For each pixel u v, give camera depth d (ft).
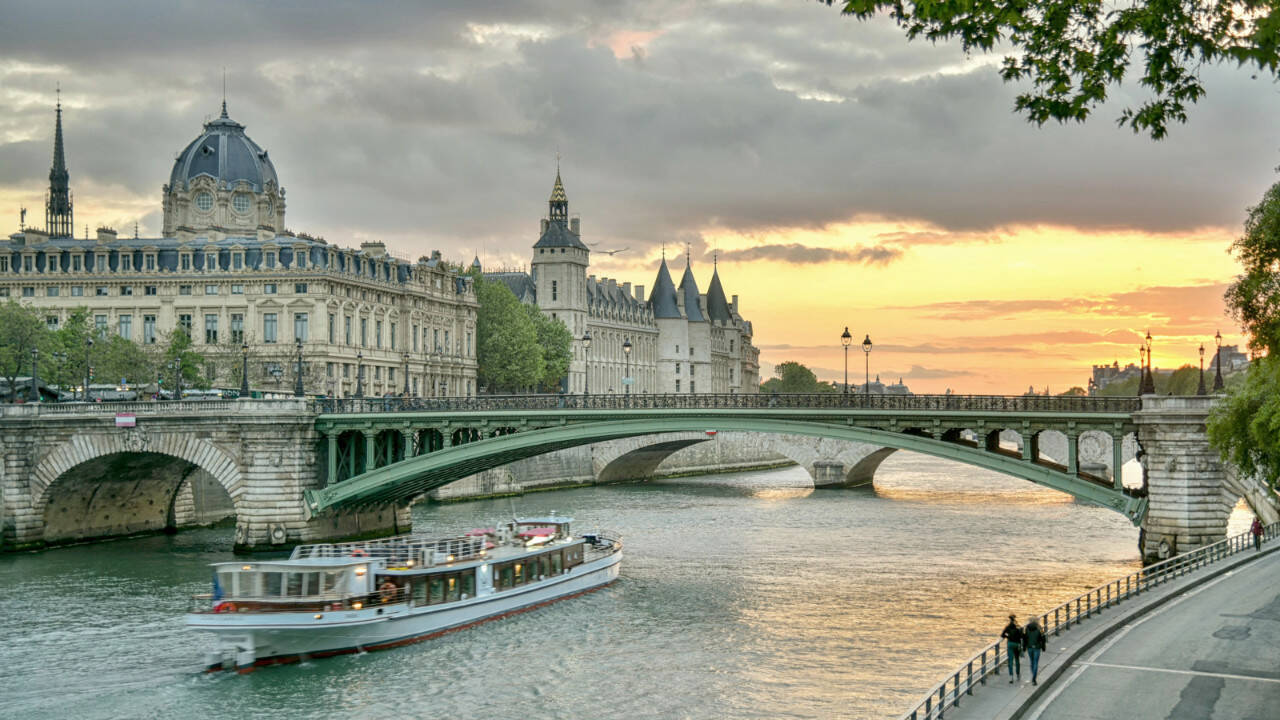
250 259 480.64
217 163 555.69
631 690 173.17
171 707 169.58
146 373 432.25
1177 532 240.12
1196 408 240.32
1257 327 169.48
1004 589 238.89
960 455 258.57
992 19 81.15
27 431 299.99
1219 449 201.36
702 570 265.13
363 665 191.83
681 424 277.03
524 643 203.10
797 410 268.62
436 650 199.93
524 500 426.51
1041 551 290.15
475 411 292.20
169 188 564.30
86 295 482.28
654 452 513.86
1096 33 82.07
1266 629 164.25
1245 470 194.59
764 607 224.94
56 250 486.38
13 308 408.26
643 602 231.91
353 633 197.67
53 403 303.27
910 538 315.78
